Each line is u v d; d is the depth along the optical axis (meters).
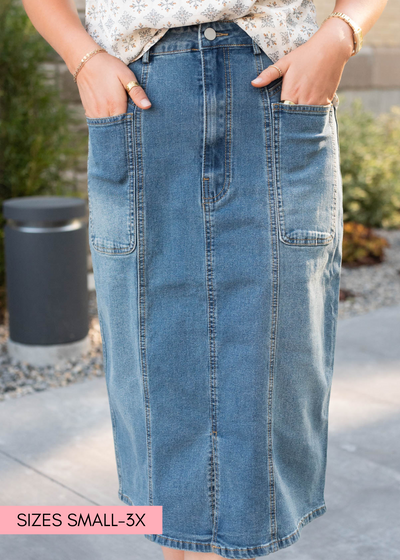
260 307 1.27
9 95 3.85
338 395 2.96
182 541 1.37
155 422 1.35
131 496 1.47
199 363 1.32
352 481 2.23
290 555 1.83
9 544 1.88
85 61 1.28
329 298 1.42
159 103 1.24
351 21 1.27
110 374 1.45
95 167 1.32
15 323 3.35
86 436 2.58
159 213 1.28
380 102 7.25
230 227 1.26
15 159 3.83
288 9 1.28
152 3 1.22
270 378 1.31
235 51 1.24
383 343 3.66
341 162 6.26
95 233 1.36
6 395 3.00
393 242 6.40
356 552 1.84
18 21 3.70
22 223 3.22
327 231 1.33
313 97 1.25
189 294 1.29
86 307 3.45
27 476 2.26
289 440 1.38
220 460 1.33
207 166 1.24
